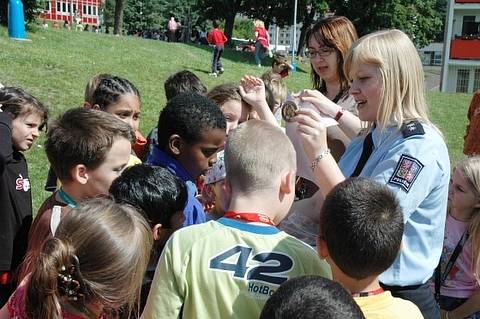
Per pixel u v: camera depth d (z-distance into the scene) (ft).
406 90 7.75
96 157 8.30
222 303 6.22
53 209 8.15
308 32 11.62
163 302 6.39
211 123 9.16
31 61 40.83
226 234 6.51
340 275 6.46
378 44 7.73
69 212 6.45
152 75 48.34
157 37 195.93
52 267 5.90
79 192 8.47
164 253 6.61
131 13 223.92
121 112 11.68
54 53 47.44
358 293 6.40
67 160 8.32
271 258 6.39
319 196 9.27
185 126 9.05
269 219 6.70
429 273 7.59
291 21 127.75
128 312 6.82
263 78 14.99
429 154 7.41
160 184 7.93
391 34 7.88
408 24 128.26
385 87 7.69
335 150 10.43
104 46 61.77
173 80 14.21
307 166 9.02
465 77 111.04
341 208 6.34
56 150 8.38
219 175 9.82
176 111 9.16
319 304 4.68
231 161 6.77
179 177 8.92
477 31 109.40
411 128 7.61
